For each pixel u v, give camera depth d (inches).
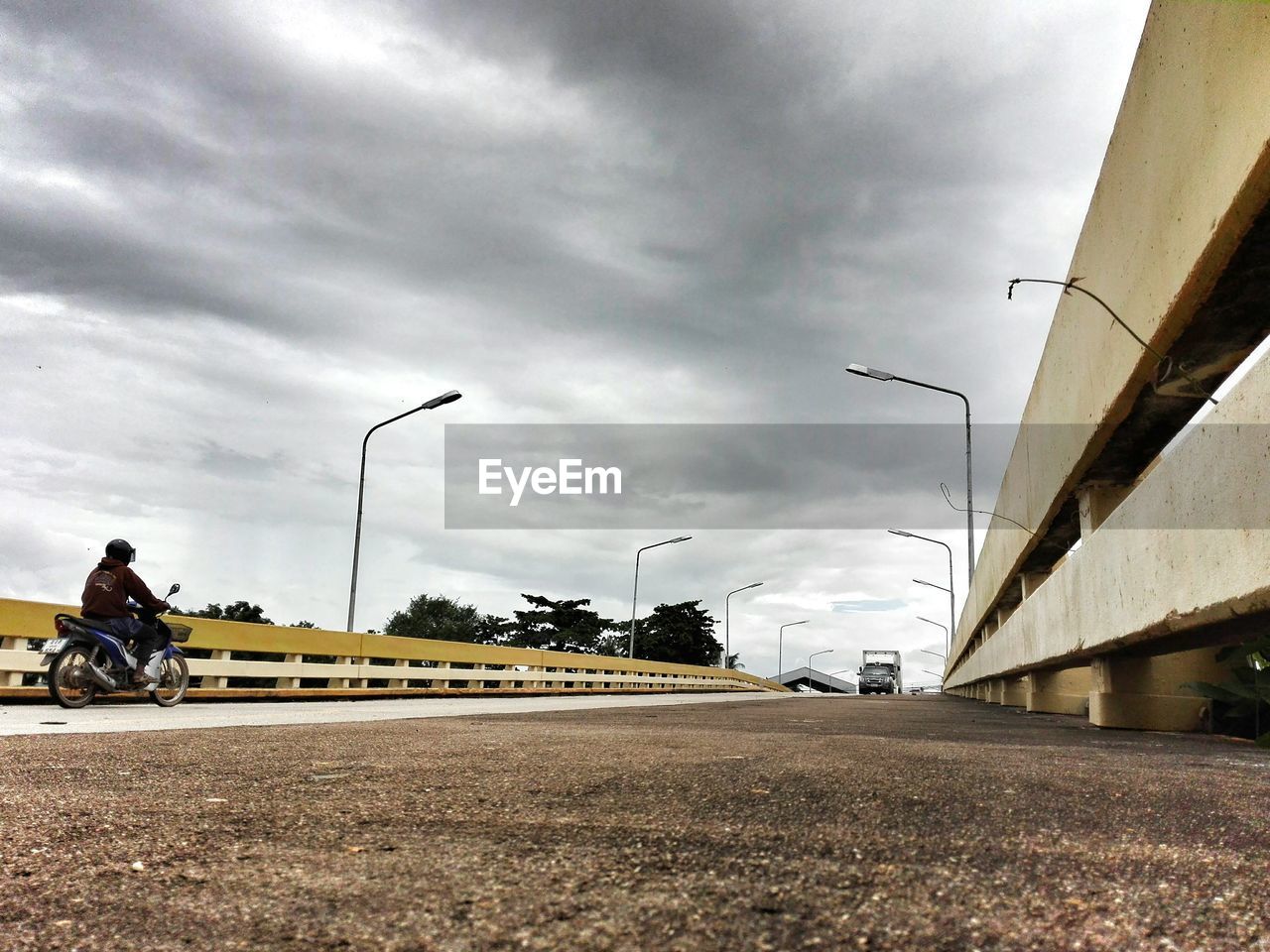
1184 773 132.6
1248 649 210.5
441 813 89.1
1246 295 152.2
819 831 79.4
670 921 52.7
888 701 812.6
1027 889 59.8
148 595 376.5
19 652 391.2
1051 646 289.1
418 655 696.4
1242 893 59.1
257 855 70.4
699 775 119.9
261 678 591.8
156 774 120.6
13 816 87.8
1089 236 223.3
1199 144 143.7
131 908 56.3
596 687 1074.7
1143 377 187.3
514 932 51.1
